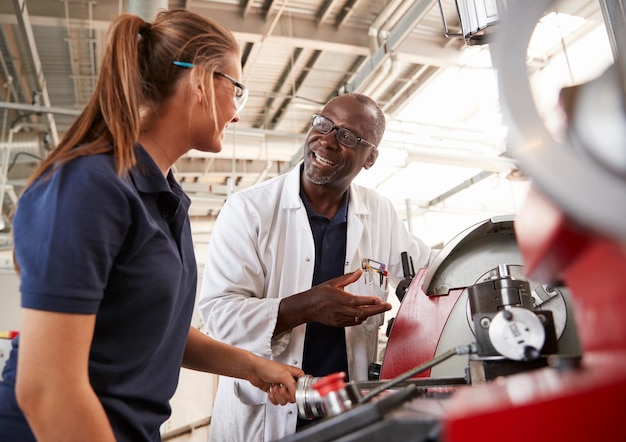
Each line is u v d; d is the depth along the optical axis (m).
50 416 0.64
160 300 0.81
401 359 1.13
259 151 4.45
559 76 3.26
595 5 2.88
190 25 0.90
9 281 5.18
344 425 0.45
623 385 0.37
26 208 0.71
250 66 3.94
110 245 0.70
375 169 4.49
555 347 0.64
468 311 1.07
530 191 0.50
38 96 3.54
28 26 2.89
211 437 1.59
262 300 1.38
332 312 1.27
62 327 0.64
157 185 0.83
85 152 0.73
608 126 0.41
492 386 0.47
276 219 1.60
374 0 3.38
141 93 0.85
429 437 0.40
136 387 0.81
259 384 1.14
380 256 1.74
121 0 3.04
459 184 5.96
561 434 0.36
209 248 1.60
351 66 4.05
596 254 0.45
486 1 1.06
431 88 4.20
